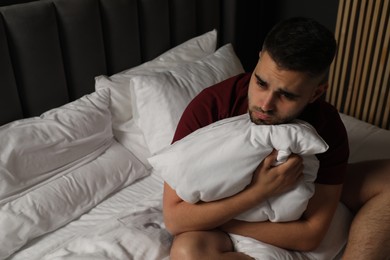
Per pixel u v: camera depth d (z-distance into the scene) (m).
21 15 1.25
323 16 2.19
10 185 1.15
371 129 1.72
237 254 0.98
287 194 0.97
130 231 1.08
